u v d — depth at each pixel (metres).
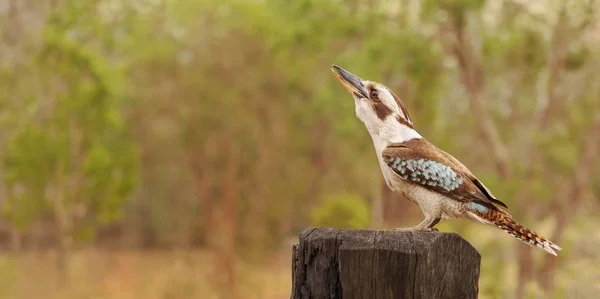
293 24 20.08
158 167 26.00
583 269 14.91
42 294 22.08
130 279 23.72
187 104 24.03
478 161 23.16
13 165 20.59
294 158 27.62
